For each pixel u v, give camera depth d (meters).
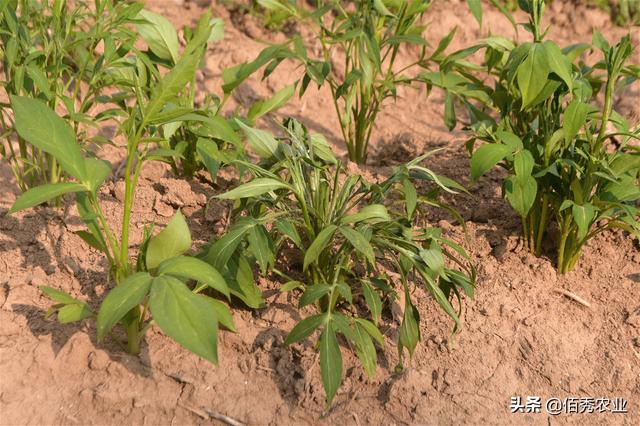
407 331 1.39
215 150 1.51
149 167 1.64
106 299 1.27
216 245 1.38
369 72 1.60
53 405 1.36
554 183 1.49
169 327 1.25
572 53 1.58
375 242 1.42
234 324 1.44
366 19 1.60
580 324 1.48
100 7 1.57
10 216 1.55
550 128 1.49
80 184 1.33
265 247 1.39
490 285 1.50
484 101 1.65
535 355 1.44
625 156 1.47
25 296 1.45
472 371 1.42
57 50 1.55
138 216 1.56
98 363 1.39
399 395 1.39
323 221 1.42
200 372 1.40
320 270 1.44
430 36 1.99
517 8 2.09
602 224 1.57
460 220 1.49
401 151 1.77
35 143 1.30
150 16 1.61
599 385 1.43
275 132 1.79
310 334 1.38
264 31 1.97
